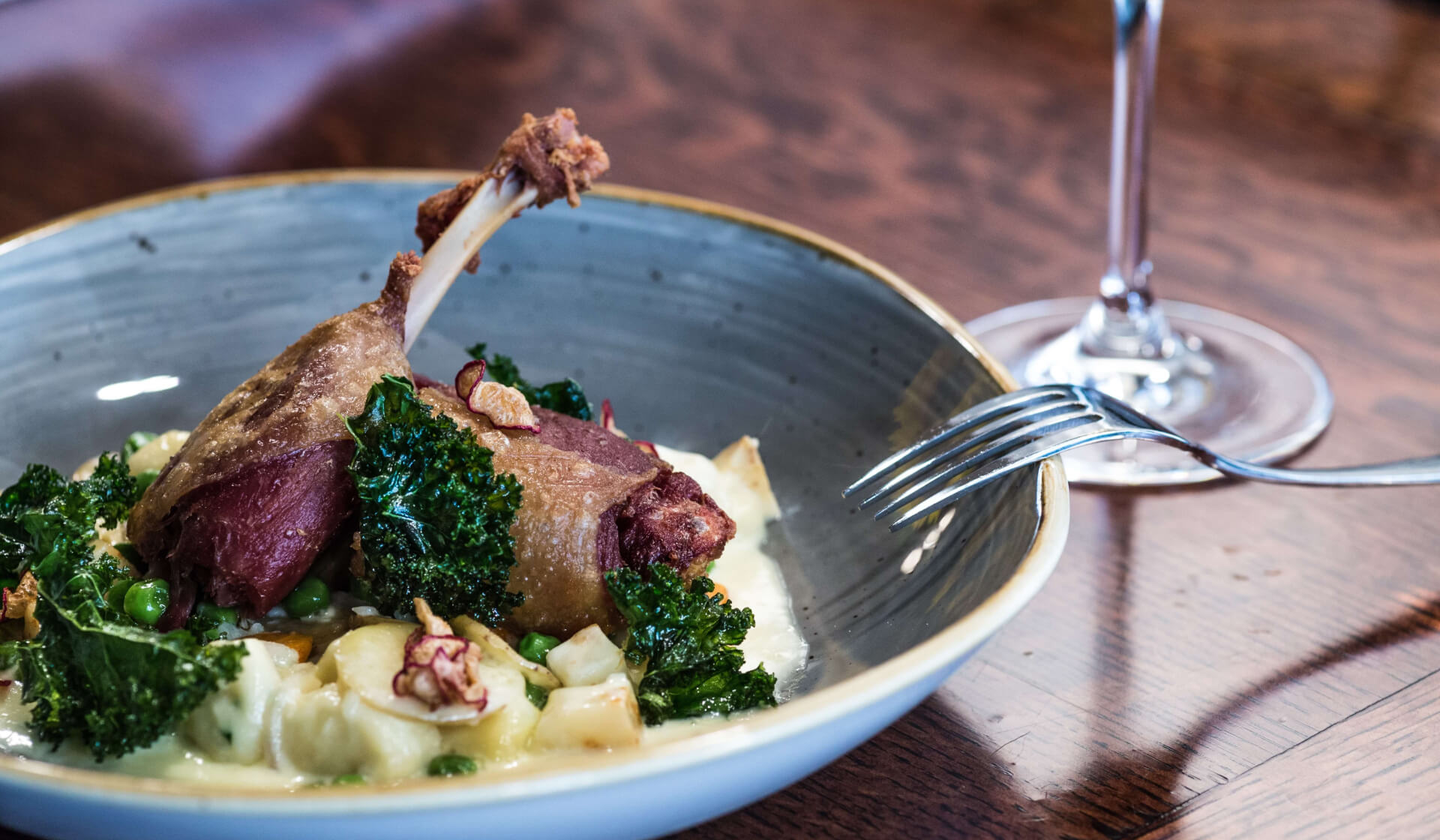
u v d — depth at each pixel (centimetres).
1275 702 50
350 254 62
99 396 59
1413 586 54
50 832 44
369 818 42
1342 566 55
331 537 51
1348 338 65
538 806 42
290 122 78
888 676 44
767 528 56
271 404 51
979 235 71
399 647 49
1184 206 73
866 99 81
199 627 48
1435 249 70
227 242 62
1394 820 47
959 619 49
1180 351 64
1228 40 85
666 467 54
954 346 56
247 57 84
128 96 80
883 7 93
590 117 79
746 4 93
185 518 50
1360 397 62
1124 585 54
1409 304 67
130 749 46
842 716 43
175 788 42
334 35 88
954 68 85
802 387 59
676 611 49
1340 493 58
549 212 62
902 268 69
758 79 83
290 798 41
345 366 51
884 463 54
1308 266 69
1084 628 53
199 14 89
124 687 46
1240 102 79
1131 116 63
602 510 51
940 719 50
